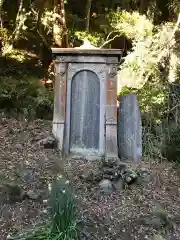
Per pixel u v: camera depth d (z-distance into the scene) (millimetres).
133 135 3775
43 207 2650
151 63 5379
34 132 3895
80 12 7617
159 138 4055
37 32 6996
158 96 4684
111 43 7062
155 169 3500
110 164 3270
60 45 6148
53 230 2256
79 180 3074
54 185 2561
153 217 2705
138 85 5289
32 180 2980
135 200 2930
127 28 5793
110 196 2941
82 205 2748
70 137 3684
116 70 3693
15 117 4492
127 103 3859
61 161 3404
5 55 6449
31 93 5105
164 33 5523
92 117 3699
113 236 2486
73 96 3725
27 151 3514
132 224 2627
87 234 2418
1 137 3723
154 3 6734
